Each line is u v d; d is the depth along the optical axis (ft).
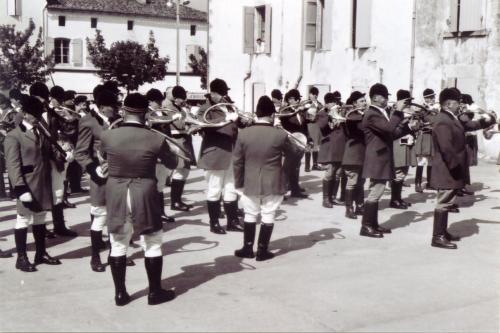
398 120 25.13
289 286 19.04
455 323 15.88
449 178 23.72
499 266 21.42
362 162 29.40
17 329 15.42
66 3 151.02
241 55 84.17
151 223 16.84
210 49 88.43
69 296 18.15
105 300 17.78
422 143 37.73
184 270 20.94
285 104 34.86
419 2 60.34
